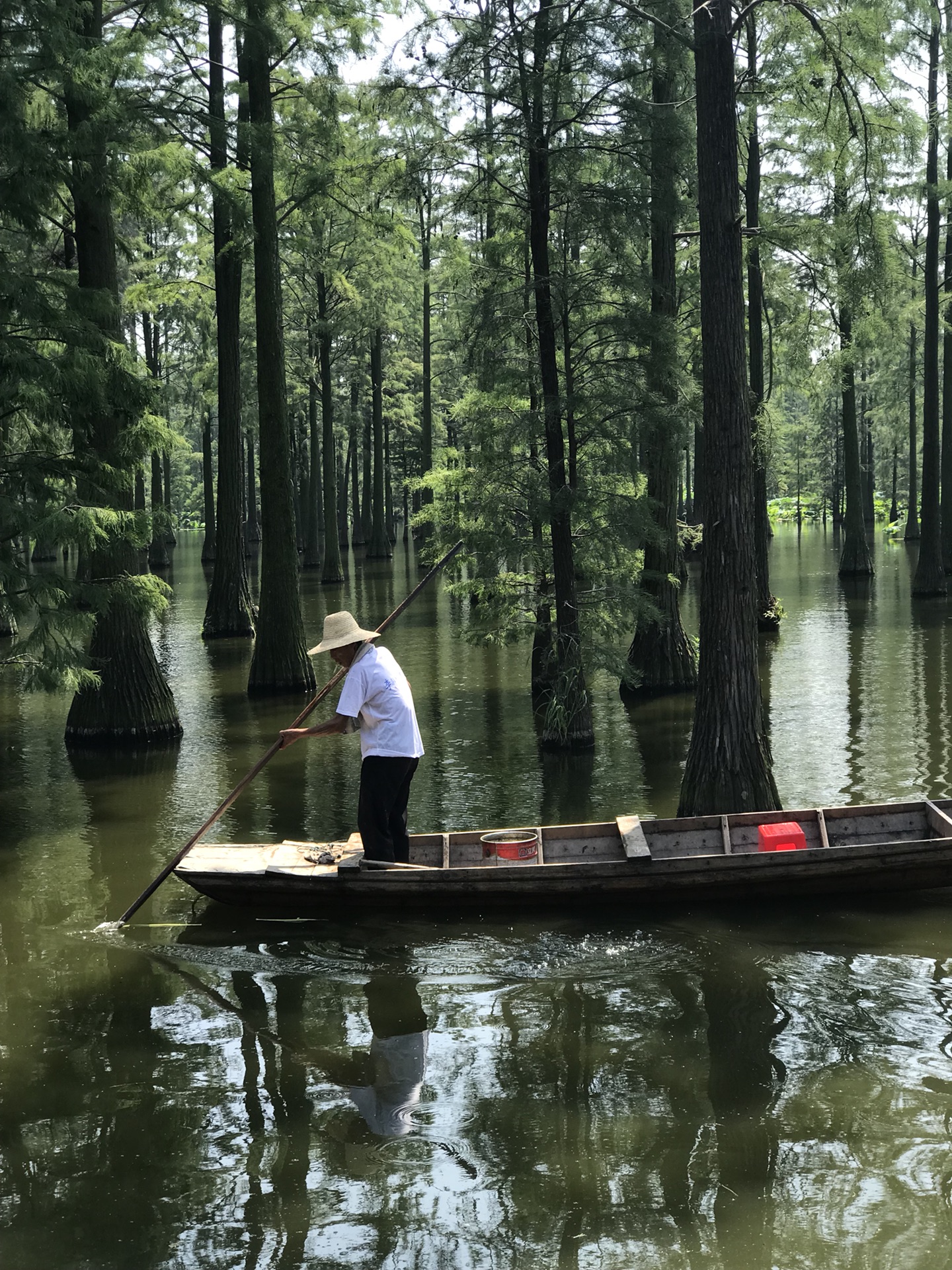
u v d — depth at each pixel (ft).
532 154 38.47
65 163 34.83
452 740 41.29
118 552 38.27
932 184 76.69
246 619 73.72
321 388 109.91
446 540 46.14
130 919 23.81
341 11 52.90
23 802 33.88
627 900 23.81
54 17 32.35
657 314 39.83
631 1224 12.65
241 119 60.95
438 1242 12.42
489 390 40.60
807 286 53.42
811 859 23.38
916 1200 12.98
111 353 33.04
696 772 27.94
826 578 102.22
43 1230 12.87
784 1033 17.53
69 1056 17.38
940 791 30.99
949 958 20.49
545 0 36.68
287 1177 13.84
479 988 19.77
